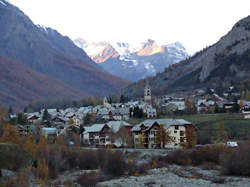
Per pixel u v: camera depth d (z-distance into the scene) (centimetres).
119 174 10644
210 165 11644
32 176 9712
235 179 9638
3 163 9812
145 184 9131
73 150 12300
